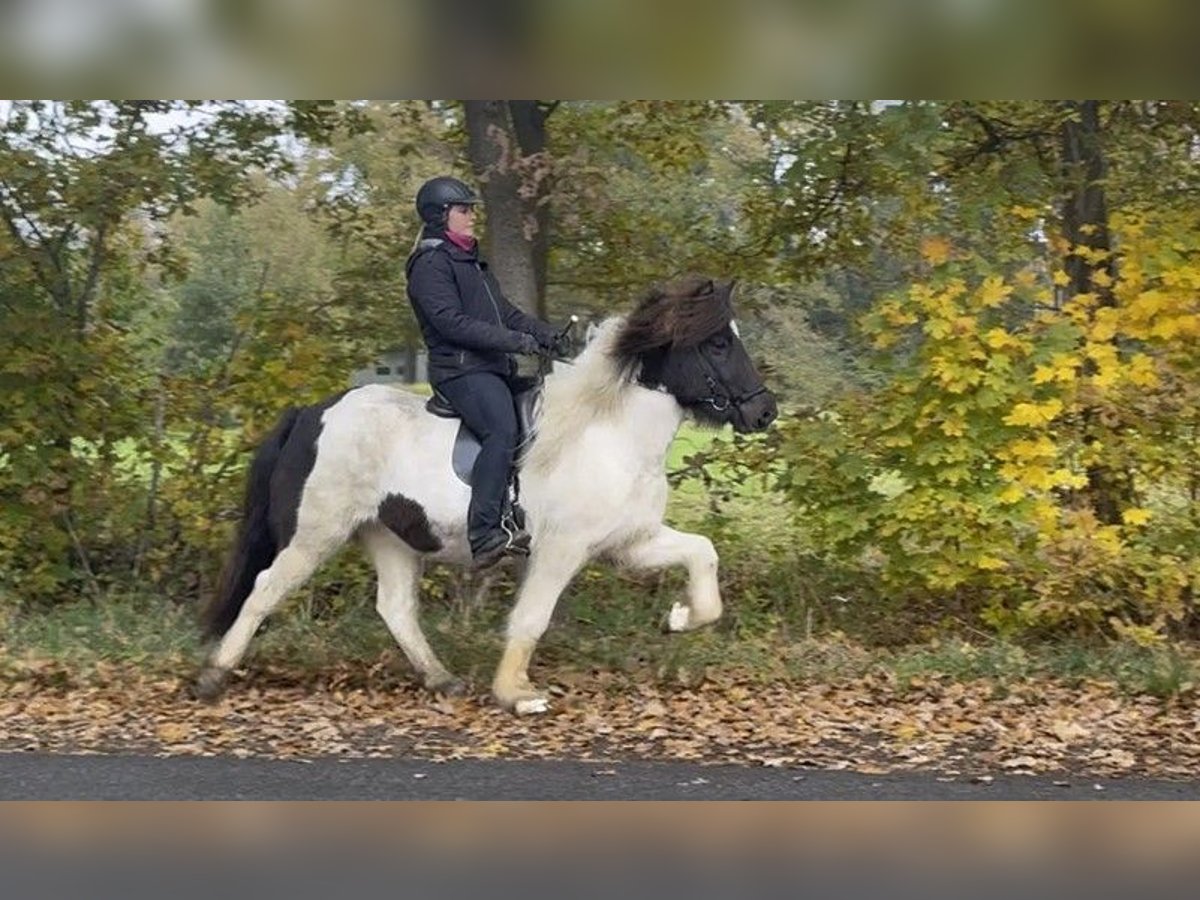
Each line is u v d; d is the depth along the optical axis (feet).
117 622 29.89
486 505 23.43
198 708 24.95
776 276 36.52
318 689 26.68
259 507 25.71
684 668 27.73
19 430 32.12
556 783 20.65
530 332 24.06
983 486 30.22
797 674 28.09
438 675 25.99
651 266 35.99
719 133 35.91
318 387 32.91
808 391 33.42
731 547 34.63
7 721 23.97
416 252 23.99
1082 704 26.25
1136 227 30.01
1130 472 30.58
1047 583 29.63
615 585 32.86
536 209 31.96
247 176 34.73
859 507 31.17
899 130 32.07
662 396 23.95
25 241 33.40
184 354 36.09
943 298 29.58
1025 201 34.81
